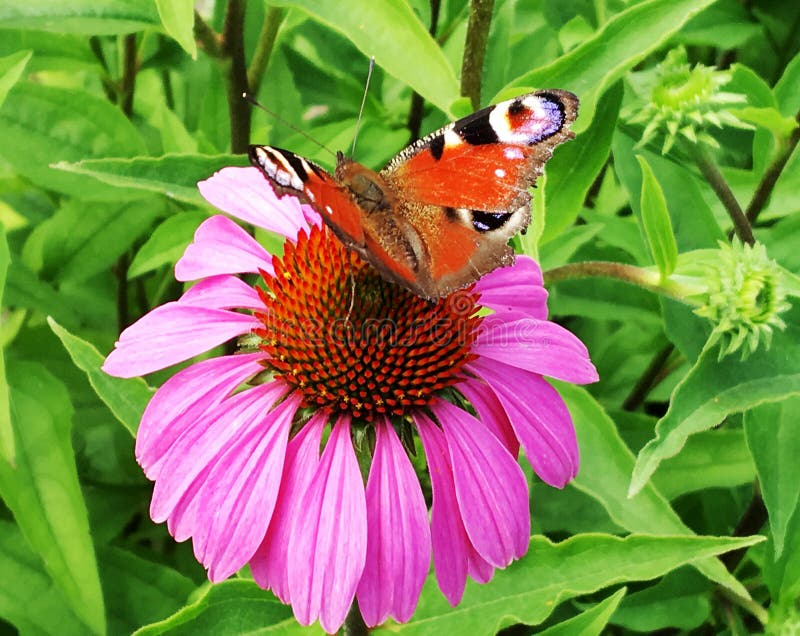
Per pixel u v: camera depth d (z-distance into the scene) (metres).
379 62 0.17
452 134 0.14
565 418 0.15
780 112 0.22
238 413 0.14
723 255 0.16
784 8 0.27
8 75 0.18
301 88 0.27
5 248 0.16
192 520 0.14
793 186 0.21
